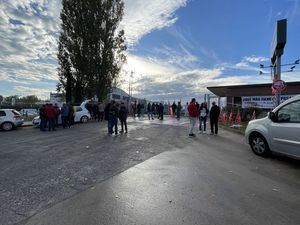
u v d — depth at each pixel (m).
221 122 21.95
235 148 10.03
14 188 5.27
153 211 4.25
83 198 4.79
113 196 4.90
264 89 27.95
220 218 4.03
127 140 11.90
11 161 7.59
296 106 7.37
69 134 14.30
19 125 18.11
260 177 6.18
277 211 4.30
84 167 6.95
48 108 16.52
